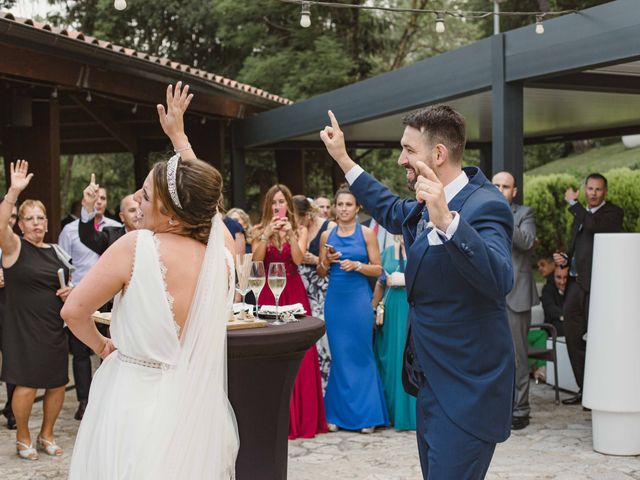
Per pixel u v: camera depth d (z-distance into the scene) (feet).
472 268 7.40
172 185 8.25
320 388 18.24
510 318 18.17
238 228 20.31
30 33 21.27
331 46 56.90
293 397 17.69
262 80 59.06
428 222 8.44
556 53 17.93
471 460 8.27
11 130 26.25
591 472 14.94
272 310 12.71
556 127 33.65
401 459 15.98
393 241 19.30
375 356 19.12
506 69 19.42
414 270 8.41
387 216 9.81
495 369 8.31
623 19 16.25
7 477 14.98
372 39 64.39
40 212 16.25
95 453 8.16
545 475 14.78
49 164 26.17
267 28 62.13
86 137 39.73
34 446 17.02
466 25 79.36
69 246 19.79
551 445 16.85
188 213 8.31
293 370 11.84
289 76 57.93
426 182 7.40
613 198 42.14
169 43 69.87
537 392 22.39
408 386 9.11
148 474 7.91
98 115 35.17
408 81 23.49
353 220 18.70
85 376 19.15
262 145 36.22
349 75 61.93
